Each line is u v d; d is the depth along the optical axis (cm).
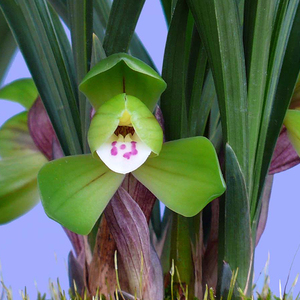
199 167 29
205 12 29
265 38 30
